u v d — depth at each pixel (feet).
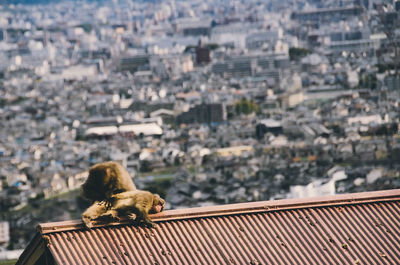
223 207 50.19
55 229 46.47
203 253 46.75
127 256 45.70
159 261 45.68
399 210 52.60
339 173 419.54
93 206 48.16
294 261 47.26
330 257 48.06
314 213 51.31
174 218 48.83
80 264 44.52
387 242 49.78
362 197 52.95
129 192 49.08
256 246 47.91
